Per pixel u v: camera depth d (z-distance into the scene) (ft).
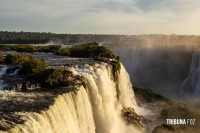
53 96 78.23
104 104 111.75
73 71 108.88
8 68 108.88
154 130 120.06
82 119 84.79
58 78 94.17
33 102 72.69
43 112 65.36
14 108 67.87
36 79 94.38
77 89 87.76
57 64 126.21
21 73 105.70
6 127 55.93
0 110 66.23
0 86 88.02
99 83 112.78
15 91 85.40
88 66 118.42
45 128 62.18
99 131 102.63
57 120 68.54
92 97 101.71
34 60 109.81
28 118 61.00
